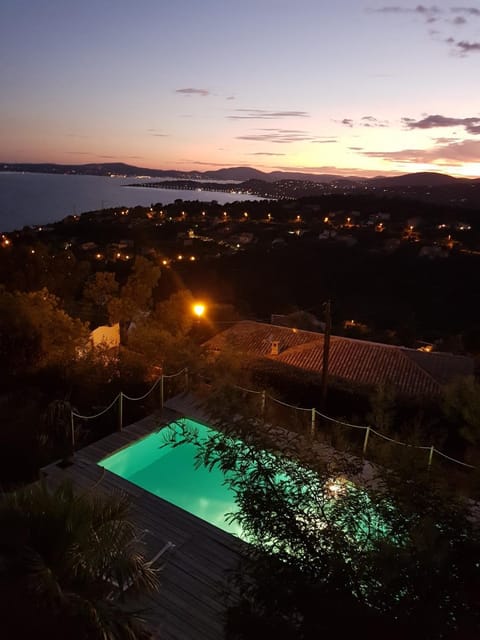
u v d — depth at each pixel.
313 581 2.57
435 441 7.69
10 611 2.88
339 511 3.07
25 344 10.67
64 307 20.61
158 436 8.84
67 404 8.41
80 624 2.92
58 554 3.13
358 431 9.02
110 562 3.46
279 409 9.48
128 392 10.18
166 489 8.34
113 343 16.23
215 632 4.63
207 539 6.08
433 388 13.68
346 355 15.60
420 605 2.25
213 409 3.81
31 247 24.83
